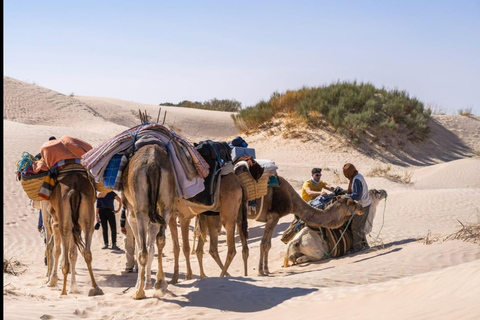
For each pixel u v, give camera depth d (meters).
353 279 8.95
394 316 5.40
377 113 36.88
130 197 8.09
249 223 17.02
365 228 12.30
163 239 8.09
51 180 9.15
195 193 8.63
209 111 60.12
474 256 10.20
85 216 8.94
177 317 6.85
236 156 10.85
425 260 10.11
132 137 8.44
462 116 43.53
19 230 15.82
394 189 23.89
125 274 11.47
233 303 7.45
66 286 9.25
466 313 4.89
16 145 23.16
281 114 39.81
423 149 35.78
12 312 6.82
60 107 47.31
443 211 16.38
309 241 11.70
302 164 31.25
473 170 27.73
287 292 7.81
